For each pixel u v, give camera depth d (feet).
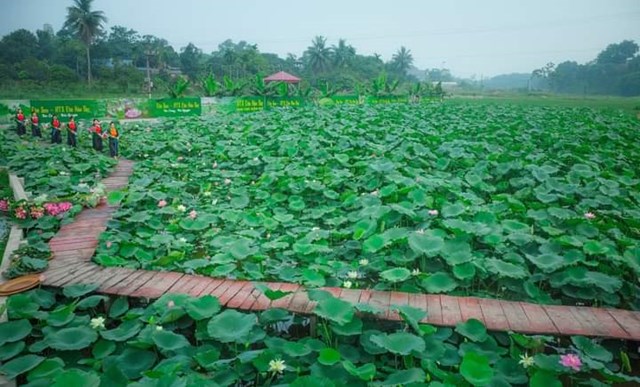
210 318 14.70
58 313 14.82
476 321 14.47
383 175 31.14
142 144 49.80
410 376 11.84
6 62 177.17
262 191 30.37
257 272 18.69
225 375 12.37
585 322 14.92
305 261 20.89
